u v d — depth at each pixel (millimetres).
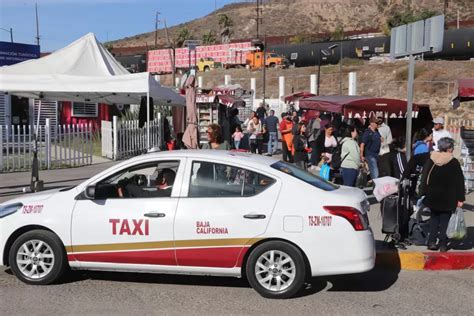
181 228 6066
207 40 82062
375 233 9023
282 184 6074
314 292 6422
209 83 51688
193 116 12336
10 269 7156
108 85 11328
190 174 6246
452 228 7961
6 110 23875
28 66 11789
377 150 12258
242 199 6051
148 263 6180
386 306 5949
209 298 6129
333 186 6488
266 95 46656
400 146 9500
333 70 48875
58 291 6305
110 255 6246
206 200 6098
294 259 5949
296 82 47531
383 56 50094
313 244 5895
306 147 16734
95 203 6328
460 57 47438
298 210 5938
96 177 6473
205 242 6039
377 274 7277
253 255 6012
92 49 12641
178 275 7020
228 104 24875
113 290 6383
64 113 25344
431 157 7719
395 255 7590
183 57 57188
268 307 5840
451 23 68938
